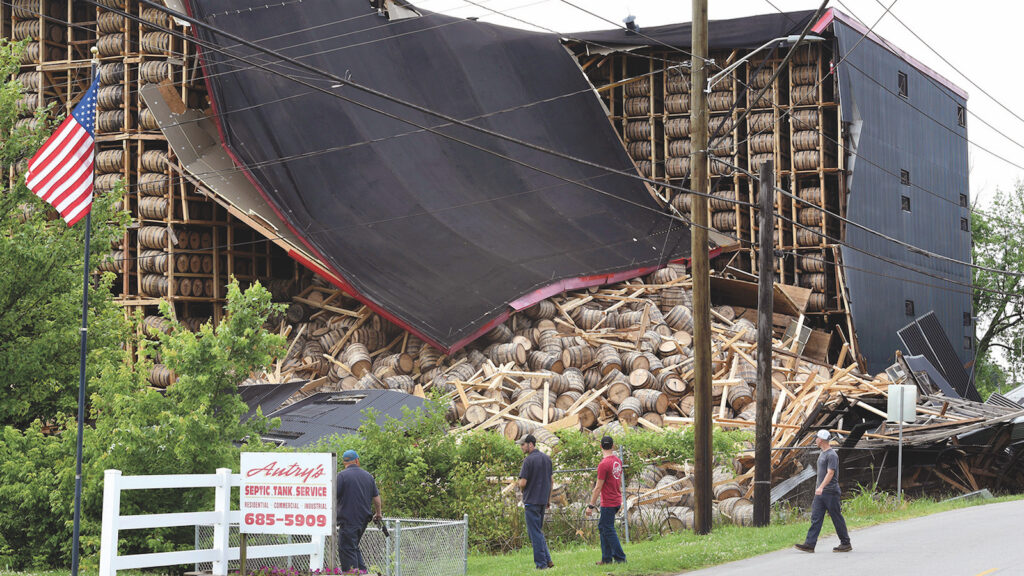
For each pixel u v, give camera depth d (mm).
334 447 37156
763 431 39969
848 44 88688
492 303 65312
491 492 37938
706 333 38094
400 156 74625
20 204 45031
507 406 57688
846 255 87062
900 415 46812
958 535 33469
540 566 29812
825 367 70688
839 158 87438
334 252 64562
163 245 76500
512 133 82625
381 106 76250
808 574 26234
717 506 43375
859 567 27094
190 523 24906
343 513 27641
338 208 68250
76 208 31250
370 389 57156
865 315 88438
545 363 62156
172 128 73812
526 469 30219
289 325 72188
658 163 94562
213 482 25297
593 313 68062
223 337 34719
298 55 73750
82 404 28406
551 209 79250
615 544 30047
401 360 63750
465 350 64812
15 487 32844
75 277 44250
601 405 60375
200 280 78812
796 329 75938
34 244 42594
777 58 89125
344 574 24438
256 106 69188
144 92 74875
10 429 35094
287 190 67000
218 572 25094
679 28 89938
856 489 53000
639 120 95250
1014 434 64562
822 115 88062
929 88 103125
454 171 77000
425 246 68750
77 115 31812
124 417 33781
